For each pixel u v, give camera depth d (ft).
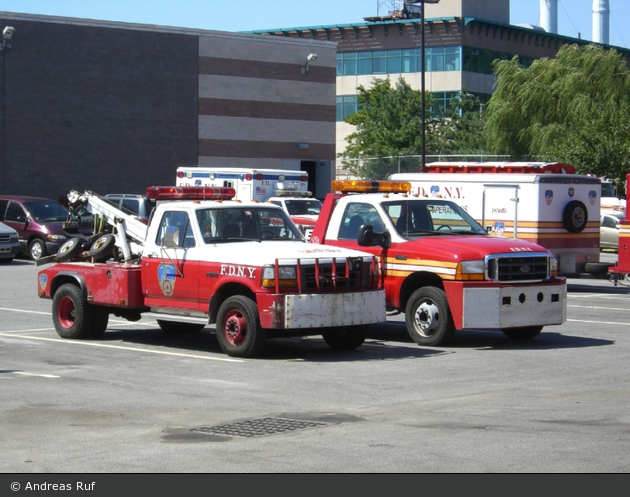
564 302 44.42
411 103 202.59
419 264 44.24
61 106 141.38
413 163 176.76
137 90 148.05
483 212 68.74
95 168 144.87
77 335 45.93
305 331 40.75
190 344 44.68
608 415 28.40
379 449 24.30
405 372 36.60
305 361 39.42
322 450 24.25
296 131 164.25
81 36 142.51
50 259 48.14
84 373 36.47
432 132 200.85
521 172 69.10
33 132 139.33
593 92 150.20
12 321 53.26
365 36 246.47
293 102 163.63
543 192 66.69
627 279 74.38
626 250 66.69
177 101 151.84
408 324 44.80
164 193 45.06
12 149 137.59
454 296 42.68
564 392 32.40
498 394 32.09
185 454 23.97
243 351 39.68
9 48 136.36
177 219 42.93
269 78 160.76
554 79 155.33
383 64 244.22
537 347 43.45
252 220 43.24
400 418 28.22
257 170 104.27
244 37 157.89
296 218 82.48
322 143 167.53
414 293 44.55
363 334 42.39
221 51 155.63
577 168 134.92
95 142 144.66
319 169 168.76
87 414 29.01
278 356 40.88
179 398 31.48
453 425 27.14
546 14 306.76
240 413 29.09
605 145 134.21
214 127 155.43
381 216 46.52
